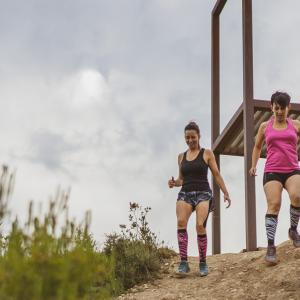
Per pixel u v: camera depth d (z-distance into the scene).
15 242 4.61
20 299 4.18
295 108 11.74
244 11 11.73
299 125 7.73
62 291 4.16
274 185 7.58
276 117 7.64
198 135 8.32
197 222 8.17
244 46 11.53
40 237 4.54
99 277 4.89
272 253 7.71
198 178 8.24
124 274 8.38
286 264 7.64
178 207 8.29
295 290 6.88
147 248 9.23
